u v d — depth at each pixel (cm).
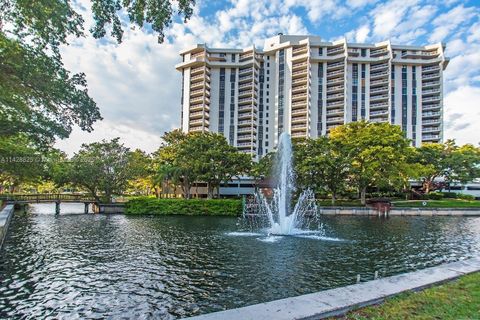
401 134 4144
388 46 7675
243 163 4119
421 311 451
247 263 1251
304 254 1415
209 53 8569
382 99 7656
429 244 1728
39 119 1049
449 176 5238
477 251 1545
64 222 2819
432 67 7756
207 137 4231
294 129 7919
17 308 812
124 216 3434
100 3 658
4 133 1120
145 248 1568
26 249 1563
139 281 1023
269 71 8606
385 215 3584
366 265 1234
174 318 748
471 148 5162
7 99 887
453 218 3397
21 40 757
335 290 519
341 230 2291
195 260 1303
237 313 420
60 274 1113
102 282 1017
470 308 463
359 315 436
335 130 4475
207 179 4006
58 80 820
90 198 4256
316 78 7938
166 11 677
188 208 3578
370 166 3762
